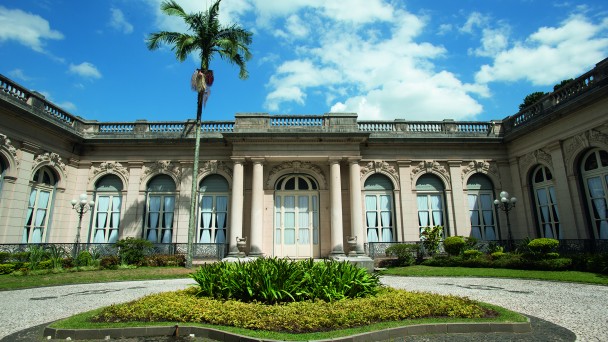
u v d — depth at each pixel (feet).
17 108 49.60
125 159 64.28
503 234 62.23
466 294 30.81
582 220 49.21
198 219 62.64
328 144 61.05
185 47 53.47
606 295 29.04
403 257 56.03
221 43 54.03
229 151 64.13
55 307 26.55
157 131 65.57
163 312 19.95
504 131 66.13
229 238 60.70
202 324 18.75
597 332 18.58
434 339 17.52
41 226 56.44
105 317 19.86
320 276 23.16
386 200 64.23
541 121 54.65
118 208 63.57
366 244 60.95
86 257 50.72
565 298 28.22
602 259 39.70
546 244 44.91
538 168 58.75
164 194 63.82
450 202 63.46
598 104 46.21
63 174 60.39
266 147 60.80
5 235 49.11
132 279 42.80
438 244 57.98
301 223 62.64
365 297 23.17
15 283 37.27
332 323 17.93
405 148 65.16
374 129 65.92
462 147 65.31
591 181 49.08
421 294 23.93
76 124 63.82
